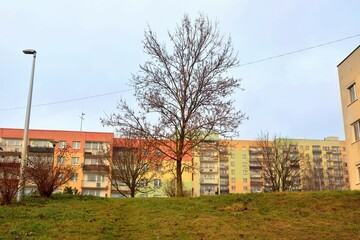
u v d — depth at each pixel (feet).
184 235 38.47
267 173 183.93
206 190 277.64
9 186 52.80
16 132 224.74
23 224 39.99
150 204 55.88
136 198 63.67
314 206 51.72
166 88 78.84
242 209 51.39
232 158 311.27
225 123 75.72
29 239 34.73
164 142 78.33
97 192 220.02
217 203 56.18
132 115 79.20
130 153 119.96
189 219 45.37
